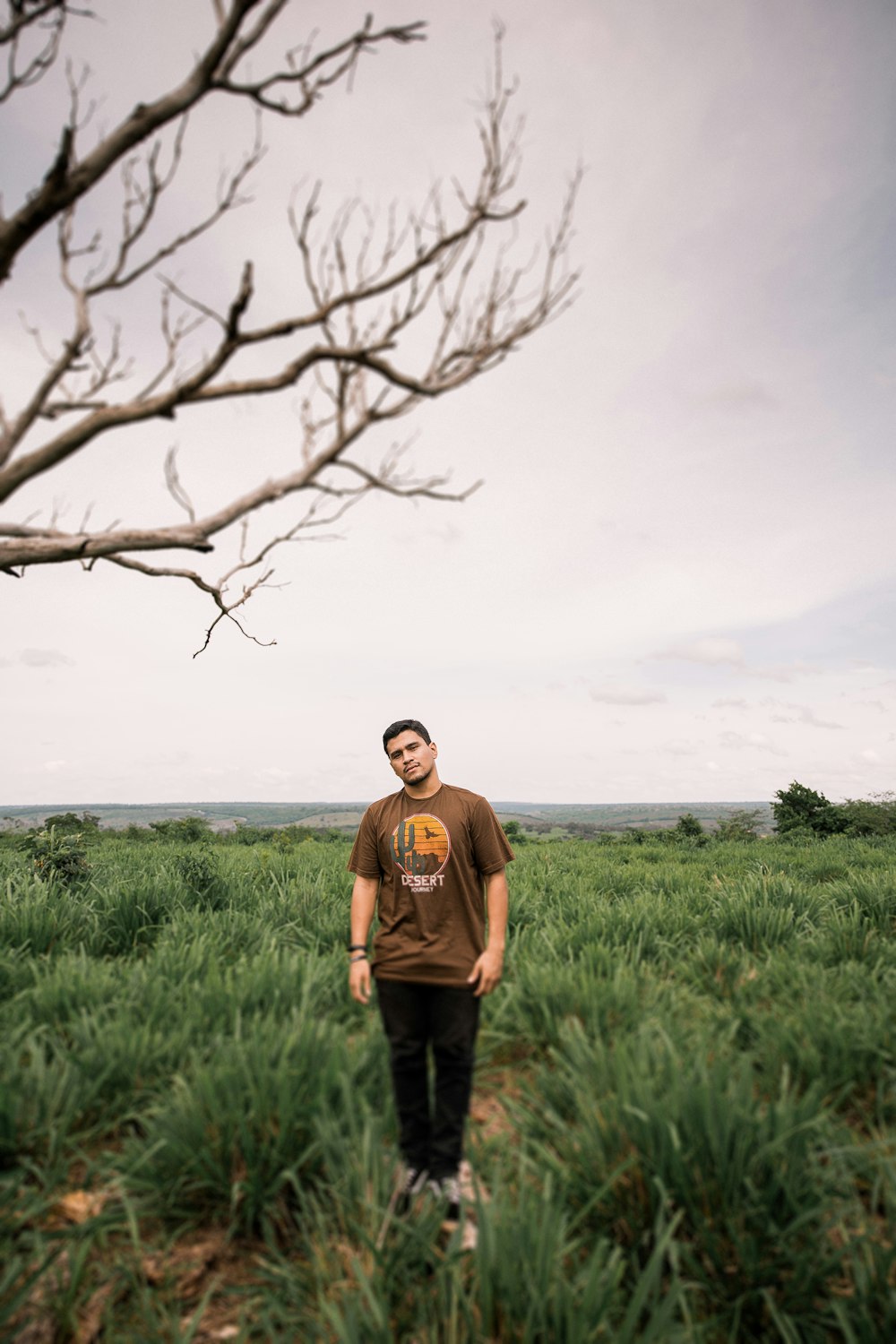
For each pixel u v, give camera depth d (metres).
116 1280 2.05
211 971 3.71
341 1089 2.68
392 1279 1.94
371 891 2.79
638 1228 2.14
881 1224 2.22
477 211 2.21
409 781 2.69
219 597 3.89
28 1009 3.46
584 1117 2.48
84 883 7.31
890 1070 2.84
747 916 5.26
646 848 17.66
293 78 2.12
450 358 2.30
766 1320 1.92
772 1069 2.97
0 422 2.07
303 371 2.14
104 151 1.95
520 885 7.38
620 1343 1.70
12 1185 2.28
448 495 2.53
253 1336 1.93
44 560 2.32
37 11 1.99
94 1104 2.78
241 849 16.47
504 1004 3.61
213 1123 2.43
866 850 14.55
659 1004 3.63
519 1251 1.90
